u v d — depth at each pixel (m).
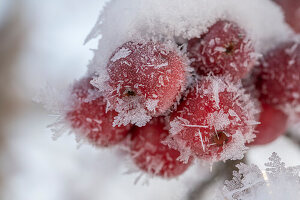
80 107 0.14
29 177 0.36
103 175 0.34
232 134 0.12
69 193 0.35
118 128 0.14
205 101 0.13
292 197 0.12
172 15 0.13
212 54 0.13
